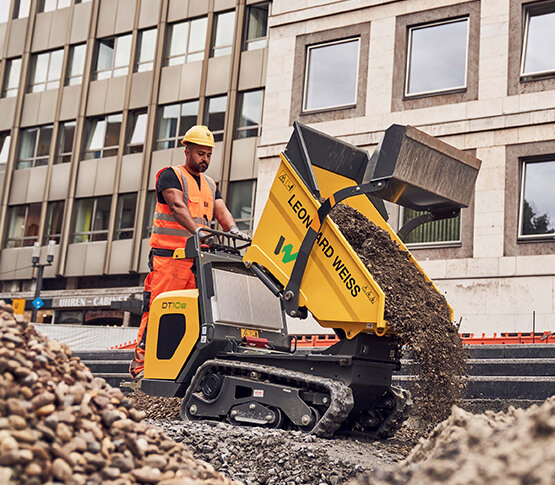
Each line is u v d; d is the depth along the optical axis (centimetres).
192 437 621
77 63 2989
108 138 2855
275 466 588
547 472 288
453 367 709
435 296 734
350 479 578
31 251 2914
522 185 1727
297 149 741
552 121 1706
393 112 1916
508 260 1683
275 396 695
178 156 2678
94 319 2747
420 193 727
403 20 1944
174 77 2736
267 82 2120
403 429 808
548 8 1766
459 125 1812
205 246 802
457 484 307
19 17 3159
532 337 1244
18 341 397
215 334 741
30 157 3044
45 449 340
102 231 2794
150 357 782
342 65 2027
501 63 1788
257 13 2641
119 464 369
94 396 404
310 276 708
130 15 2870
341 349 692
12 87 3142
